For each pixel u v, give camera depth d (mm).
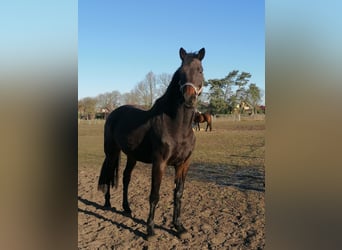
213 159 8930
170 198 5230
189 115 3396
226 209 4555
